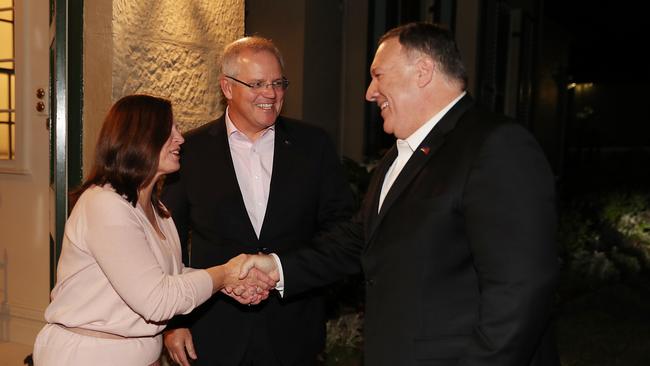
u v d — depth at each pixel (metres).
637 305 5.95
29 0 3.68
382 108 1.87
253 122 2.39
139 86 2.90
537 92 9.54
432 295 1.65
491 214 1.54
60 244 2.95
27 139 3.75
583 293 6.35
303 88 5.53
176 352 2.38
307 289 2.33
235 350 2.39
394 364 1.69
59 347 1.87
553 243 1.53
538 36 9.17
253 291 2.26
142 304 1.79
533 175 1.55
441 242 1.64
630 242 8.48
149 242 1.93
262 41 2.41
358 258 2.32
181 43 3.11
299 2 5.46
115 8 2.77
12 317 3.87
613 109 26.73
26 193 3.80
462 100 1.78
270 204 2.41
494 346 1.49
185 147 2.48
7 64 3.84
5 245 3.89
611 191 10.42
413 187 1.72
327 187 2.54
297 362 2.49
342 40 6.17
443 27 1.81
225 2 3.37
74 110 2.88
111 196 1.85
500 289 1.50
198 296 1.96
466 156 1.63
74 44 2.87
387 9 6.28
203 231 2.43
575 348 4.71
